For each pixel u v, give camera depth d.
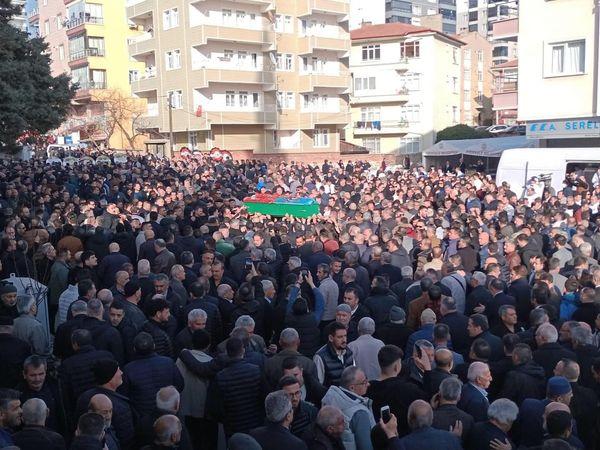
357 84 62.66
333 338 6.33
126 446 5.25
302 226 15.03
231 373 5.78
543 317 6.98
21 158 36.00
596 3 26.50
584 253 10.70
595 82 26.95
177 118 49.53
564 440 4.42
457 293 9.06
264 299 8.64
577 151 21.97
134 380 5.71
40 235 11.58
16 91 20.09
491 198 18.12
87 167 25.69
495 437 4.82
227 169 28.55
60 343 6.70
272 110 51.03
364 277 10.04
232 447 4.24
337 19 56.00
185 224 14.29
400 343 7.29
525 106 29.27
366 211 15.66
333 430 4.64
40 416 4.73
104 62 61.59
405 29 61.00
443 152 35.56
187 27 47.41
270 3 49.38
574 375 5.53
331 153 50.31
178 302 8.23
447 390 5.13
